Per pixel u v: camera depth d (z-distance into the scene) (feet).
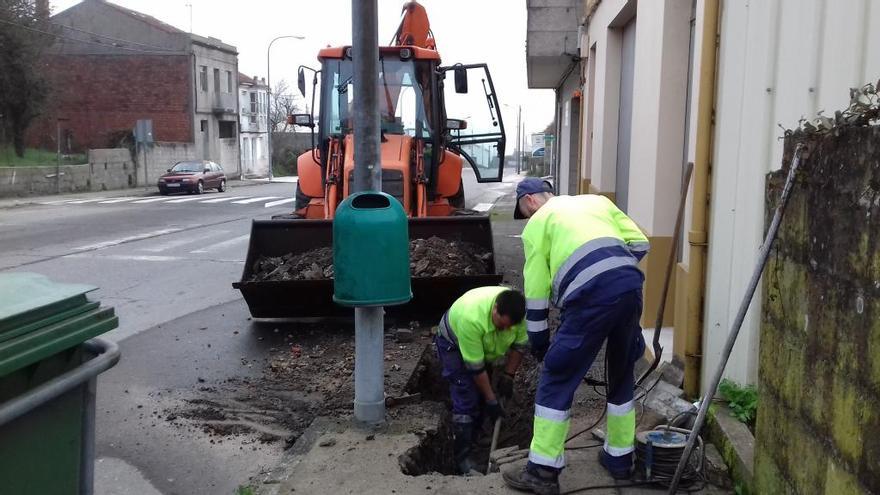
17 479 7.00
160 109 138.62
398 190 27.76
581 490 12.04
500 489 12.10
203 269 34.37
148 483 13.20
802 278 9.07
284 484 12.38
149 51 137.08
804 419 8.94
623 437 12.37
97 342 8.13
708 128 14.30
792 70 11.74
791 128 11.73
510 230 49.44
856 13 10.09
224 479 13.35
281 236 24.47
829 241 8.29
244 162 177.58
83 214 63.00
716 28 14.17
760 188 12.55
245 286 21.98
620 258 11.46
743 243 13.19
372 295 13.99
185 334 23.00
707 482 12.08
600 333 11.42
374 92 14.56
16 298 7.25
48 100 106.32
